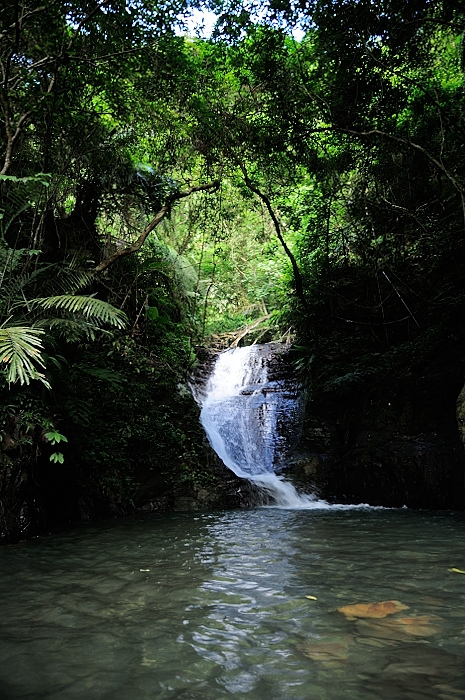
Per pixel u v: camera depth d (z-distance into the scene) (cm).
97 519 659
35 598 296
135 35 654
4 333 401
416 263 942
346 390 902
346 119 836
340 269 1079
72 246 833
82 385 729
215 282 1608
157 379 884
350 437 870
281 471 873
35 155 731
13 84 634
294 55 805
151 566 374
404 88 825
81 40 648
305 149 885
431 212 877
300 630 232
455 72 916
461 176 812
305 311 1057
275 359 1157
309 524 562
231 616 255
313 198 1036
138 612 266
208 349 1316
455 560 366
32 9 585
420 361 805
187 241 1180
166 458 791
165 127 823
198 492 767
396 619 243
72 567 377
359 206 916
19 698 171
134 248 741
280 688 175
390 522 558
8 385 498
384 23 729
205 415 953
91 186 870
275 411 999
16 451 502
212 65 777
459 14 768
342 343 1007
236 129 837
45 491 571
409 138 794
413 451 706
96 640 226
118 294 923
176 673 190
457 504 636
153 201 912
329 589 298
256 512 689
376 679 180
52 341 579
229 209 1175
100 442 712
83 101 766
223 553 415
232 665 196
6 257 527
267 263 1564
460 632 224
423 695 167
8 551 445
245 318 1652
